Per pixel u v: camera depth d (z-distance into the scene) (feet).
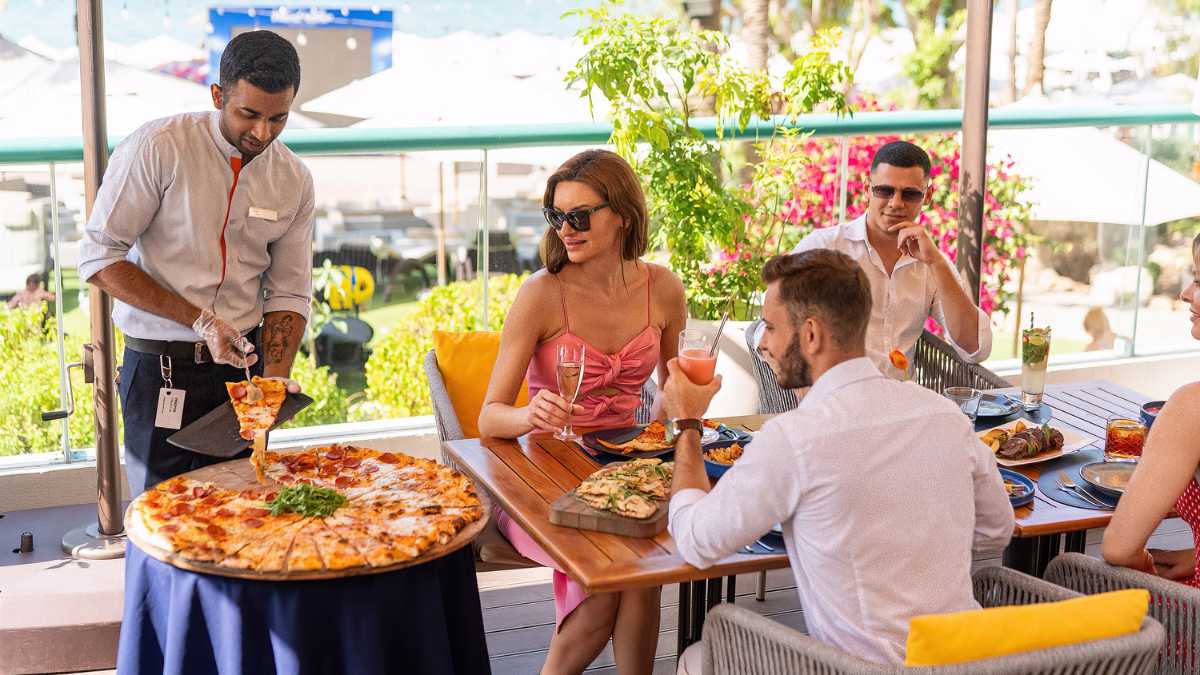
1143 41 55.11
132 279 9.37
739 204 14.97
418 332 15.40
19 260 12.73
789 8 58.13
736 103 14.99
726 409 14.10
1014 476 7.95
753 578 11.61
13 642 9.48
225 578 7.02
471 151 13.61
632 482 7.44
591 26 15.03
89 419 13.10
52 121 44.39
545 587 11.39
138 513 7.68
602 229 8.93
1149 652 5.81
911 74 58.44
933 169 17.66
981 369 11.02
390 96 43.80
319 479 8.38
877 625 6.01
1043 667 5.60
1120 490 7.65
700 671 7.32
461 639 7.92
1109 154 16.70
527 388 10.38
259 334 10.40
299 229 10.26
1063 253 17.54
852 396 6.14
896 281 11.28
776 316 6.38
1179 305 17.26
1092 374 16.15
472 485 8.21
